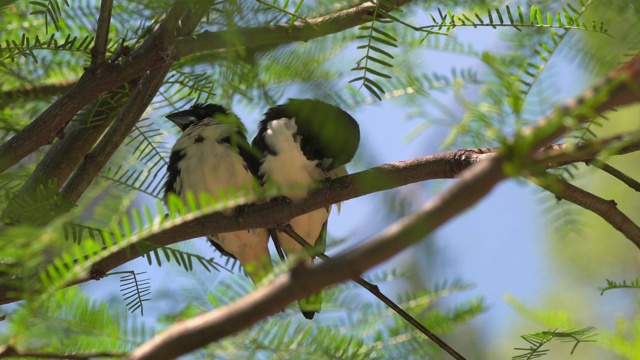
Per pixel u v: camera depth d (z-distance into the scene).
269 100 4.11
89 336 4.89
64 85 7.39
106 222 7.37
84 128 6.97
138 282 5.52
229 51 3.99
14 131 6.83
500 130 2.79
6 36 6.81
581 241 10.02
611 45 4.85
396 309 5.88
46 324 4.80
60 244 3.57
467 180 2.60
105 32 5.70
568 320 5.50
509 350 9.34
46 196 4.52
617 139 2.80
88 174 6.92
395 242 2.68
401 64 6.59
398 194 4.21
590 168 6.41
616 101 2.57
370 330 5.95
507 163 2.59
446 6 6.73
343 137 5.66
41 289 3.50
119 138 6.95
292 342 4.65
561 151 2.74
